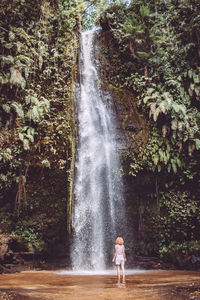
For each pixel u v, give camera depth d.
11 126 10.59
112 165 12.62
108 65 13.50
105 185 12.66
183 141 11.61
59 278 8.14
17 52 10.77
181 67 12.49
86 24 16.12
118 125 12.65
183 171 11.94
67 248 12.55
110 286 6.46
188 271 10.02
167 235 12.44
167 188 12.54
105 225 12.61
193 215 11.83
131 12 13.79
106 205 12.69
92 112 12.87
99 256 12.21
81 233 12.02
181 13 12.86
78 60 12.93
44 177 11.93
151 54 12.42
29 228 12.09
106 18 13.80
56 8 12.37
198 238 11.83
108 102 12.99
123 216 13.08
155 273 9.41
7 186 11.39
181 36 12.78
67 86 11.75
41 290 5.93
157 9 13.91
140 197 13.41
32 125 10.89
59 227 12.59
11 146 10.61
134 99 12.77
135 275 8.80
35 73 11.28
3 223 11.64
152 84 12.14
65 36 12.20
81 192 11.96
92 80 13.28
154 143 12.09
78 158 11.91
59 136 11.30
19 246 11.36
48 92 11.42
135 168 12.23
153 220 12.84
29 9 11.59
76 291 5.78
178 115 11.40
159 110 11.18
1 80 10.16
